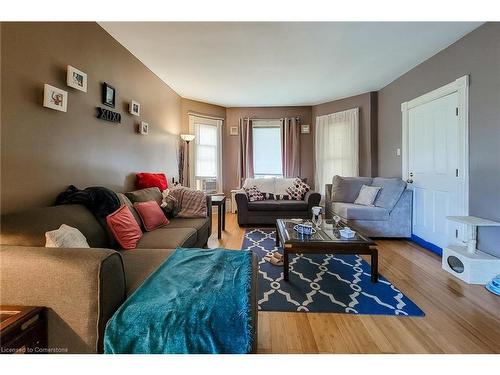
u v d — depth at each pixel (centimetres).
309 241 229
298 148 576
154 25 247
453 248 256
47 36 189
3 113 159
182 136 470
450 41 283
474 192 262
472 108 263
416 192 359
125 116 303
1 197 160
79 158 225
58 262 109
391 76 393
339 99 522
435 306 190
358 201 408
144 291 124
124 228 198
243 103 554
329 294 208
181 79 403
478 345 147
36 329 108
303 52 307
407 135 377
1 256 111
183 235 229
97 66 247
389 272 253
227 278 138
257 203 437
